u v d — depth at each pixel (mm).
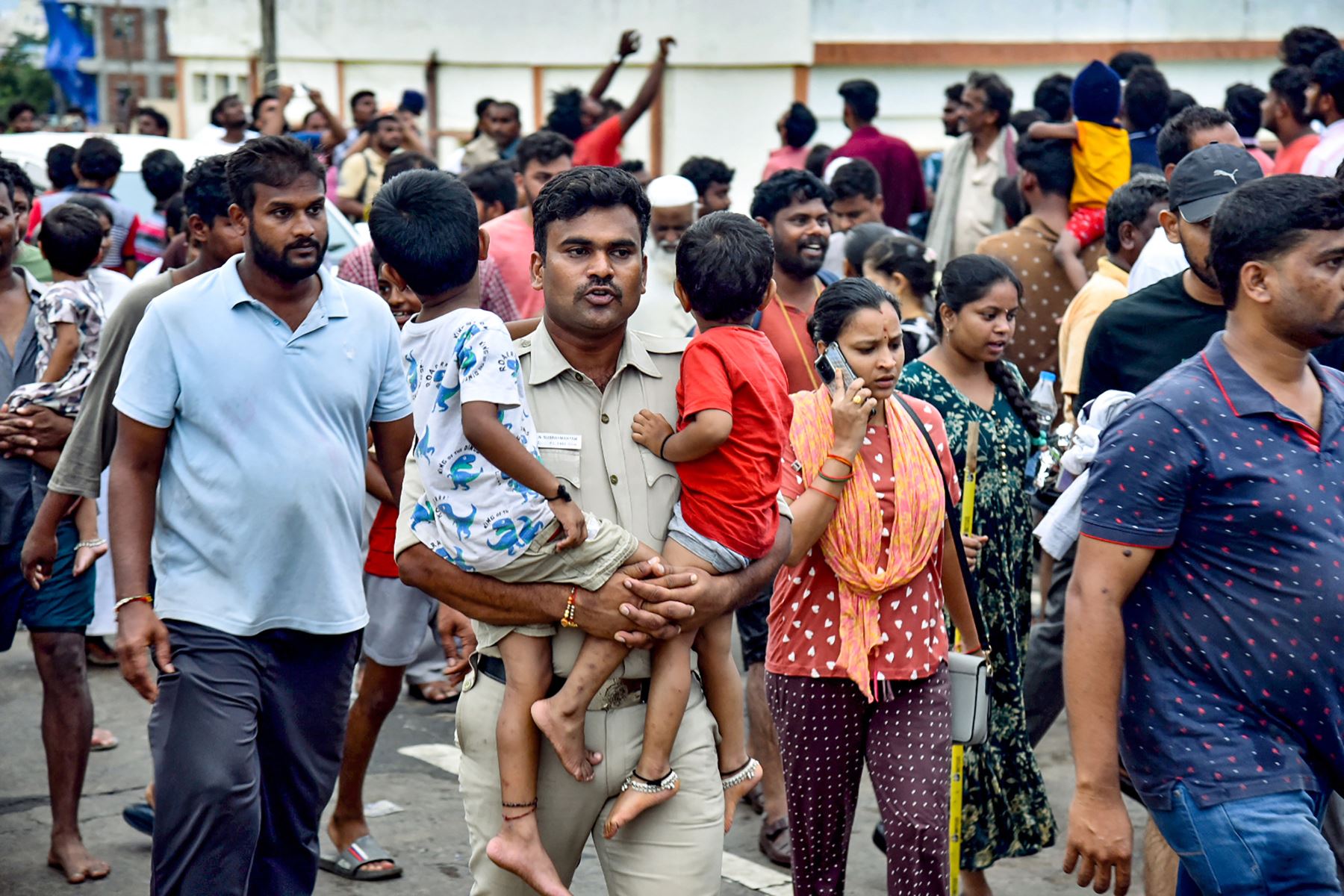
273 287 3537
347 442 3648
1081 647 3062
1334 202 2896
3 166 5105
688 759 3156
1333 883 2904
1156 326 4270
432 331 3170
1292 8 15164
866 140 10078
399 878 4672
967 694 3922
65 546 4582
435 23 17531
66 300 4820
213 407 3484
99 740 5789
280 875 3773
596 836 3238
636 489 3137
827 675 3775
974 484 4332
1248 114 7996
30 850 4840
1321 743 2979
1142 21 15109
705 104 15758
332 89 18500
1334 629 2914
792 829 3955
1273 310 2941
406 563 3125
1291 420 2959
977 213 9219
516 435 2998
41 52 31906
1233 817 2945
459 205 3484
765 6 15336
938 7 15141
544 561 2992
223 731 3441
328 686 3674
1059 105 9477
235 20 21625
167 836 3469
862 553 3705
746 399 3107
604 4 16250
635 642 2998
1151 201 5199
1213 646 3002
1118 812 3053
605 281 3014
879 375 3760
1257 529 2941
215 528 3490
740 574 3143
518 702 3070
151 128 15711
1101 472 3057
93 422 4059
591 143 9109
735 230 3225
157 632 3418
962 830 4234
